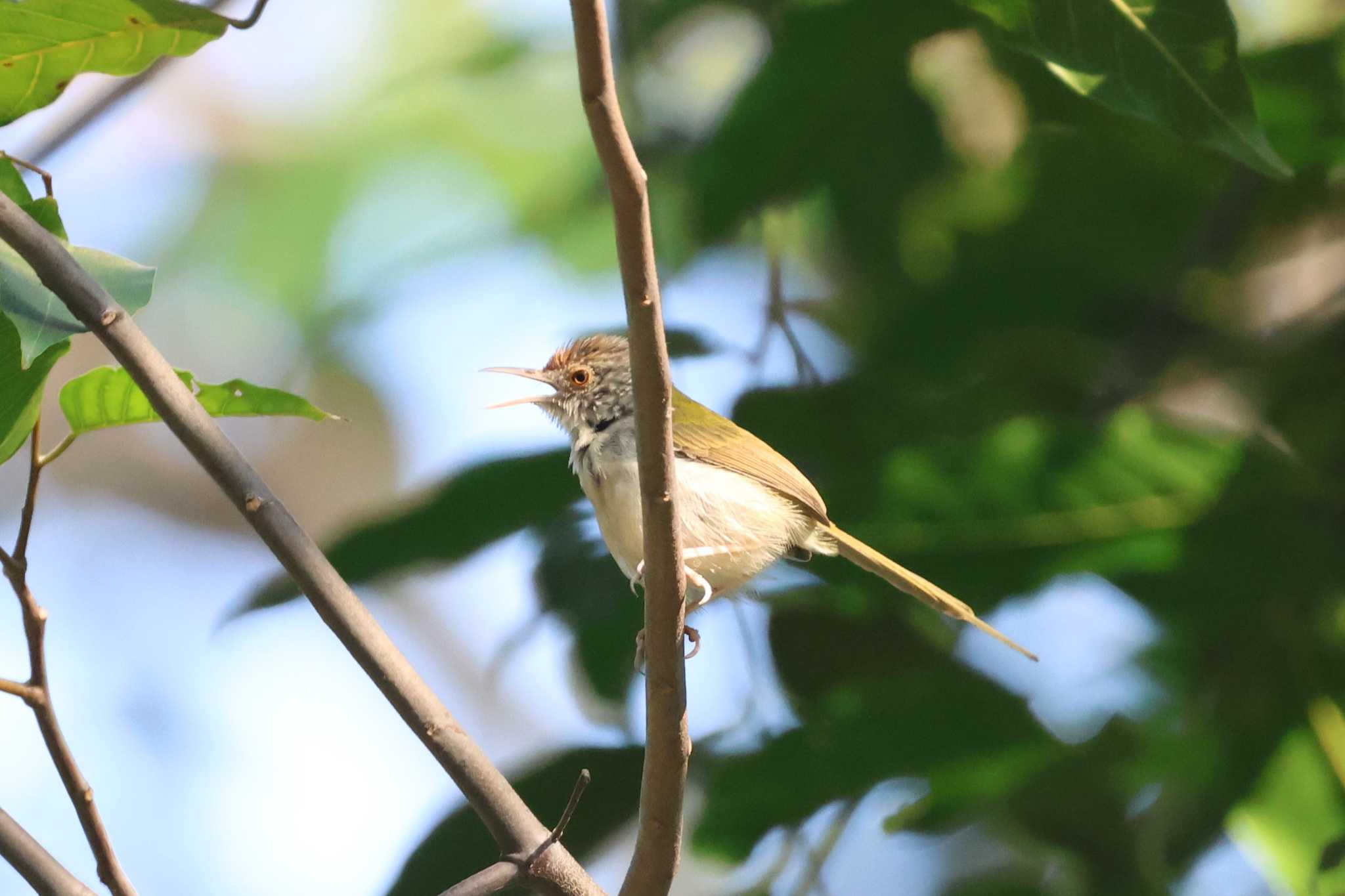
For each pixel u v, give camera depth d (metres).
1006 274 11.68
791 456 10.34
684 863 15.04
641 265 5.72
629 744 9.05
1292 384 10.96
